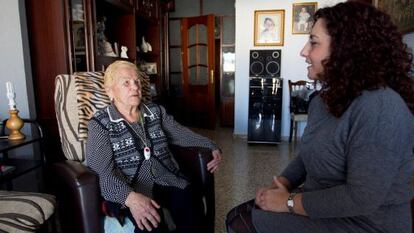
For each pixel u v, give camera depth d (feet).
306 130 3.01
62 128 4.95
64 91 5.03
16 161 6.46
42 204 3.72
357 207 2.35
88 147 4.22
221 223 6.49
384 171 2.24
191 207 4.50
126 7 10.87
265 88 13.14
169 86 17.60
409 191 2.56
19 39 6.88
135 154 4.42
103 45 9.95
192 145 5.16
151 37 14.96
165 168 4.72
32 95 7.32
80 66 8.18
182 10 17.87
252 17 13.97
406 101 2.53
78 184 3.72
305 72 13.88
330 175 2.71
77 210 3.84
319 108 2.90
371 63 2.43
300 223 2.81
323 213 2.54
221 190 8.32
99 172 4.03
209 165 4.90
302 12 13.52
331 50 2.60
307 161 2.95
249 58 13.76
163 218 4.07
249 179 9.16
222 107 18.16
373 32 2.45
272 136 13.37
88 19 8.27
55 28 7.43
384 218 2.52
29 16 7.43
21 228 3.31
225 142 14.15
